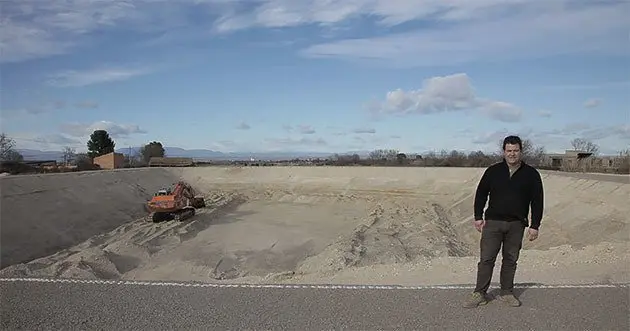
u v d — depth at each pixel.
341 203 51.50
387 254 24.09
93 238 32.12
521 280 9.77
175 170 65.81
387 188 56.12
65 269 19.38
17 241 27.89
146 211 44.53
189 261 25.95
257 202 53.22
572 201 30.67
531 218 7.47
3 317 7.26
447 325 6.79
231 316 7.23
